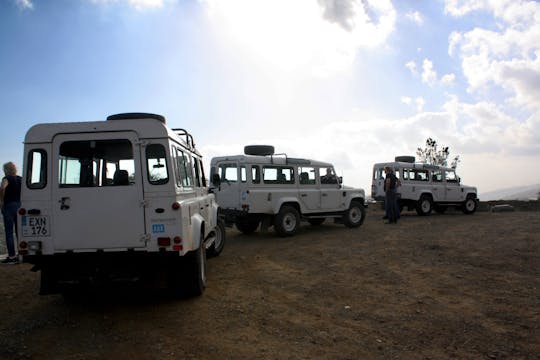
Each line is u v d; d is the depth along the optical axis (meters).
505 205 22.94
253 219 12.68
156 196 5.31
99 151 5.43
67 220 5.30
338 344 4.38
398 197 16.11
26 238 5.30
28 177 5.34
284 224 12.15
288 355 4.12
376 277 7.21
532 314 5.16
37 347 4.36
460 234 11.98
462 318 5.09
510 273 7.22
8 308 5.72
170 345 4.38
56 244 5.28
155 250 5.27
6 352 4.21
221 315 5.33
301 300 5.96
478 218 17.39
